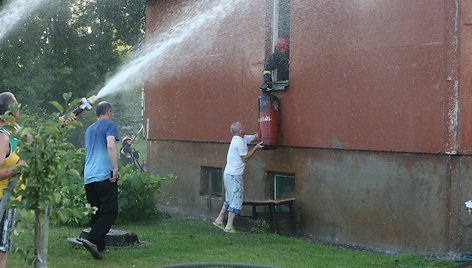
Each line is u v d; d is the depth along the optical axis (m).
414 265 7.02
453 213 7.27
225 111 10.80
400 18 7.75
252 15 10.11
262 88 9.50
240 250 8.06
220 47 10.87
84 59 25.36
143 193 10.62
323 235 8.90
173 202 12.23
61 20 24.47
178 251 8.01
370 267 7.05
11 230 4.68
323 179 8.91
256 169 10.16
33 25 23.23
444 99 7.26
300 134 9.21
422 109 7.50
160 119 12.62
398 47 7.77
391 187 7.91
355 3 8.34
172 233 9.41
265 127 9.46
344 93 8.52
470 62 7.25
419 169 7.58
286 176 9.74
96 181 7.59
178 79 12.05
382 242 8.03
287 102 9.43
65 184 4.13
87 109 6.45
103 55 25.67
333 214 8.74
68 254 7.75
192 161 11.74
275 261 7.37
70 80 25.16
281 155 9.64
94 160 7.68
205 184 11.51
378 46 8.02
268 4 9.80
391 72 7.86
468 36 7.22
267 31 9.81
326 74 8.78
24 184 4.10
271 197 9.95
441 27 7.29
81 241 7.44
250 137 9.84
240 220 10.33
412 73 7.61
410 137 7.64
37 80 23.38
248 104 10.25
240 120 10.45
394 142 7.83
